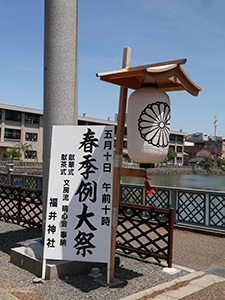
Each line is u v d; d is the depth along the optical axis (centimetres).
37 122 5347
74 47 454
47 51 445
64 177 394
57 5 440
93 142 392
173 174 6756
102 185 380
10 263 423
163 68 312
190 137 12756
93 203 378
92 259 366
